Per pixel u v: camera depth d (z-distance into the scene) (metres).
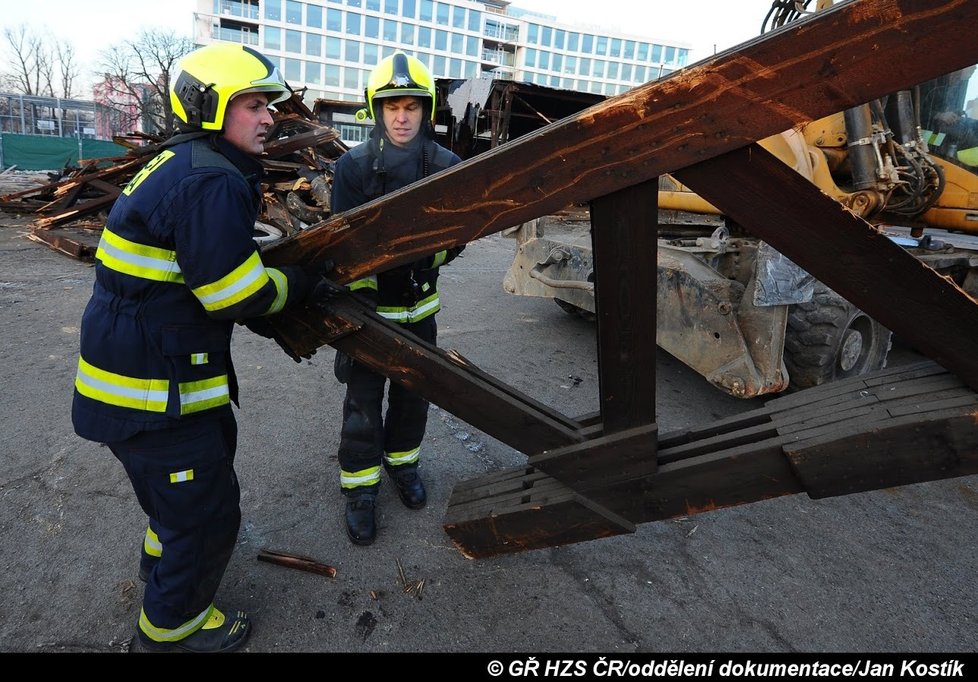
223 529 1.58
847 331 3.41
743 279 3.48
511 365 4.30
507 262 8.65
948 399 1.43
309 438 3.02
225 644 1.71
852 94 1.12
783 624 1.93
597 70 77.19
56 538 2.16
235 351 4.21
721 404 3.79
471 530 2.00
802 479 1.51
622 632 1.87
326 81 63.47
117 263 1.38
